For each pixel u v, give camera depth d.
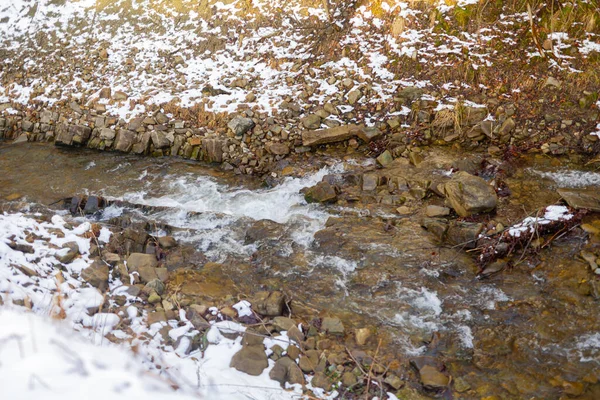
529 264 5.36
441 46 8.37
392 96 8.05
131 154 8.11
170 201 6.91
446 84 8.04
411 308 4.96
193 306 4.72
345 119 7.93
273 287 5.27
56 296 4.34
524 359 4.36
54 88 9.21
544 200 6.29
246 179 7.38
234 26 9.45
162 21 9.84
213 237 6.09
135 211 6.65
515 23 8.29
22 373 2.59
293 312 4.91
